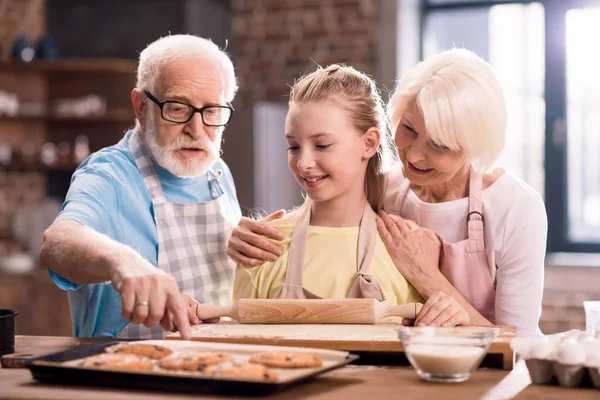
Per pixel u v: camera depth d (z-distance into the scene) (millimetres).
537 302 1799
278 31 5098
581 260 4734
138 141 2115
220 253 2115
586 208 4926
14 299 4605
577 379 1270
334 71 1768
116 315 1973
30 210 5184
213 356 1309
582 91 4859
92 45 5168
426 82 1732
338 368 1324
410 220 1871
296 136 1717
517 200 1825
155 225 2045
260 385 1186
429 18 5133
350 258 1750
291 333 1508
